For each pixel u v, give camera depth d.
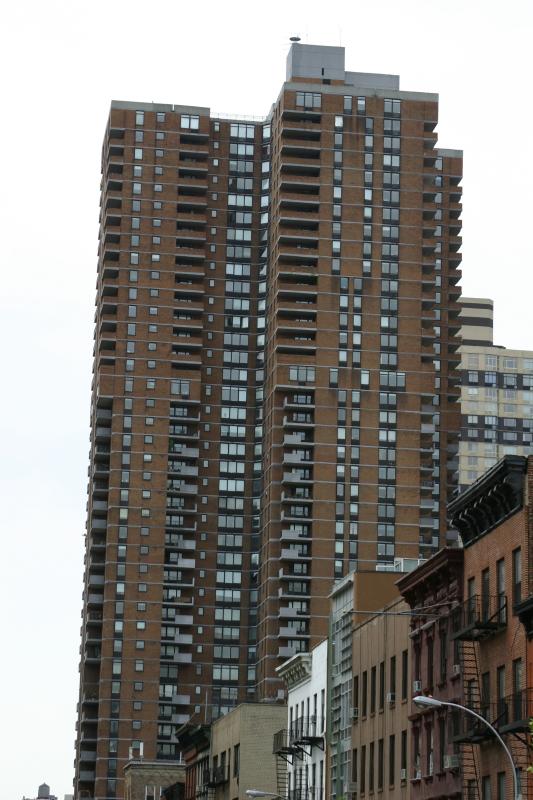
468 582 88.25
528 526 77.94
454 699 88.94
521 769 75.69
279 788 137.88
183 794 183.38
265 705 147.25
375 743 107.25
